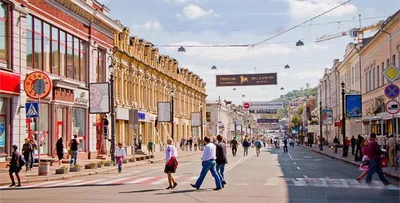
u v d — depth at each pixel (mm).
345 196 16859
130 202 15062
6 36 28922
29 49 31484
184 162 41000
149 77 62188
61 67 36188
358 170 30188
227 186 20078
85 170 28875
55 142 34594
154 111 64562
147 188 19391
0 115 28500
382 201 15609
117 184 21266
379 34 47312
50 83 30016
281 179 23531
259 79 55906
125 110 51438
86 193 17719
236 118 143000
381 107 48031
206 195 16922
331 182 22047
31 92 29578
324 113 67062
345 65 72625
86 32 40844
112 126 36812
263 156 52531
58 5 35188
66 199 15938
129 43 53719
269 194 17266
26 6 30688
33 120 31875
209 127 107875
